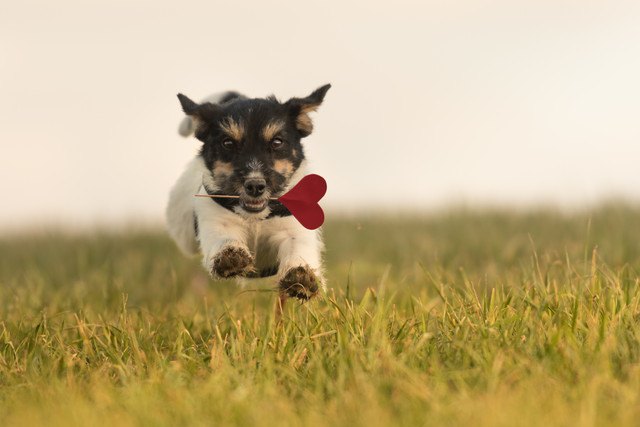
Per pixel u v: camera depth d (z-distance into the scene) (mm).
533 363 8547
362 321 10297
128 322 11156
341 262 18406
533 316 10070
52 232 24297
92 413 7754
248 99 11938
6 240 24125
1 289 15391
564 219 21734
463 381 8195
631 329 9547
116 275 16781
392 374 8539
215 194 11570
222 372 8656
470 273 15555
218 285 15406
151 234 22266
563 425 7020
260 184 11109
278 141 11492
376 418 7305
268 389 8148
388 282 14852
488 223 22234
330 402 8039
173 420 7605
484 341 9086
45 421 7695
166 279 16000
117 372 9586
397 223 24250
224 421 7484
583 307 10102
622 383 8211
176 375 8992
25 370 9555
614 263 14414
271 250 12008
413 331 10070
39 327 11039
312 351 9406
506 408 7293
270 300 12383
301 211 10891
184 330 10875
